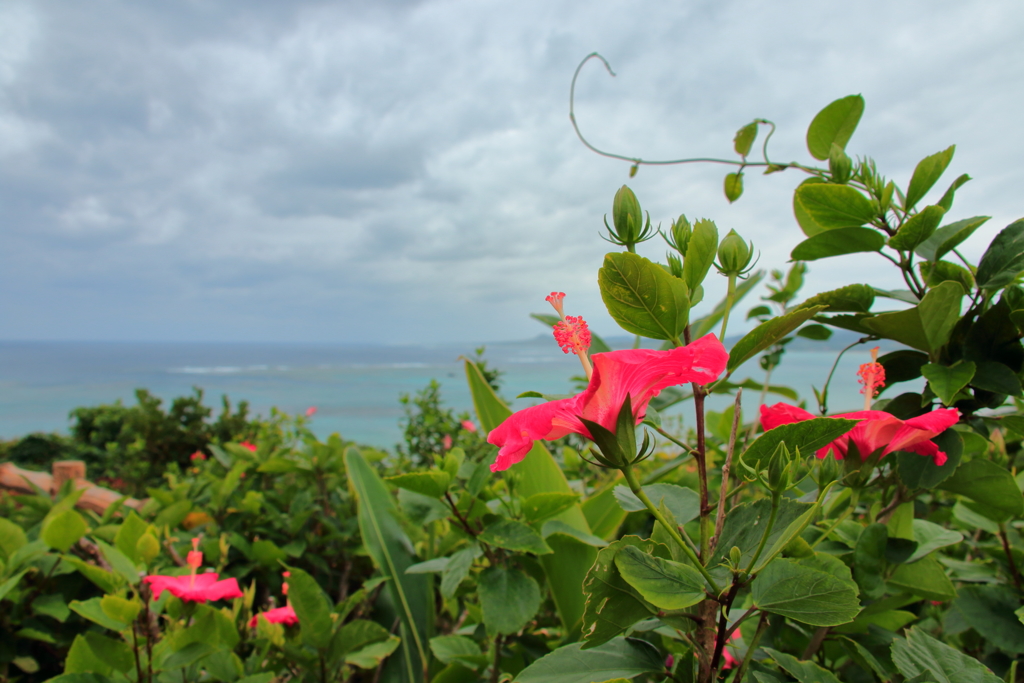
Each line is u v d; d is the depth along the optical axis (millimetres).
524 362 151375
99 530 2756
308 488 3766
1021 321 1284
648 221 1168
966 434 1352
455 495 2131
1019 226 1347
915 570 1419
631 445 895
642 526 2377
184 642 1812
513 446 925
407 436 4816
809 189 1473
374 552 2439
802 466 1083
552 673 990
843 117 1869
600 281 1042
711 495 2152
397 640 2057
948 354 1457
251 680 1794
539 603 1644
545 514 1783
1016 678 1566
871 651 1367
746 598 1372
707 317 2254
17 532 2367
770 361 2223
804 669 1037
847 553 1442
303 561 3455
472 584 2357
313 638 1914
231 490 3453
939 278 1555
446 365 175500
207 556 3002
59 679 1681
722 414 2385
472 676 1862
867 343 1560
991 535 2279
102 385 94312
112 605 1742
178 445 9625
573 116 2266
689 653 989
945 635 1582
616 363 873
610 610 922
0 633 2348
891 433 1079
